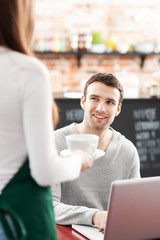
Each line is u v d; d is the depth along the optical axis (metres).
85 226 1.55
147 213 1.33
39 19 5.43
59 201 1.71
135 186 1.27
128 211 1.29
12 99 1.00
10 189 1.05
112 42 5.30
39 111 1.00
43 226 1.09
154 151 3.99
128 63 5.62
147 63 5.64
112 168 1.81
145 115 3.95
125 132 3.91
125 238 1.33
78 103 3.76
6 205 1.04
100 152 1.31
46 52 5.17
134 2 5.54
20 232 1.06
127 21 5.55
